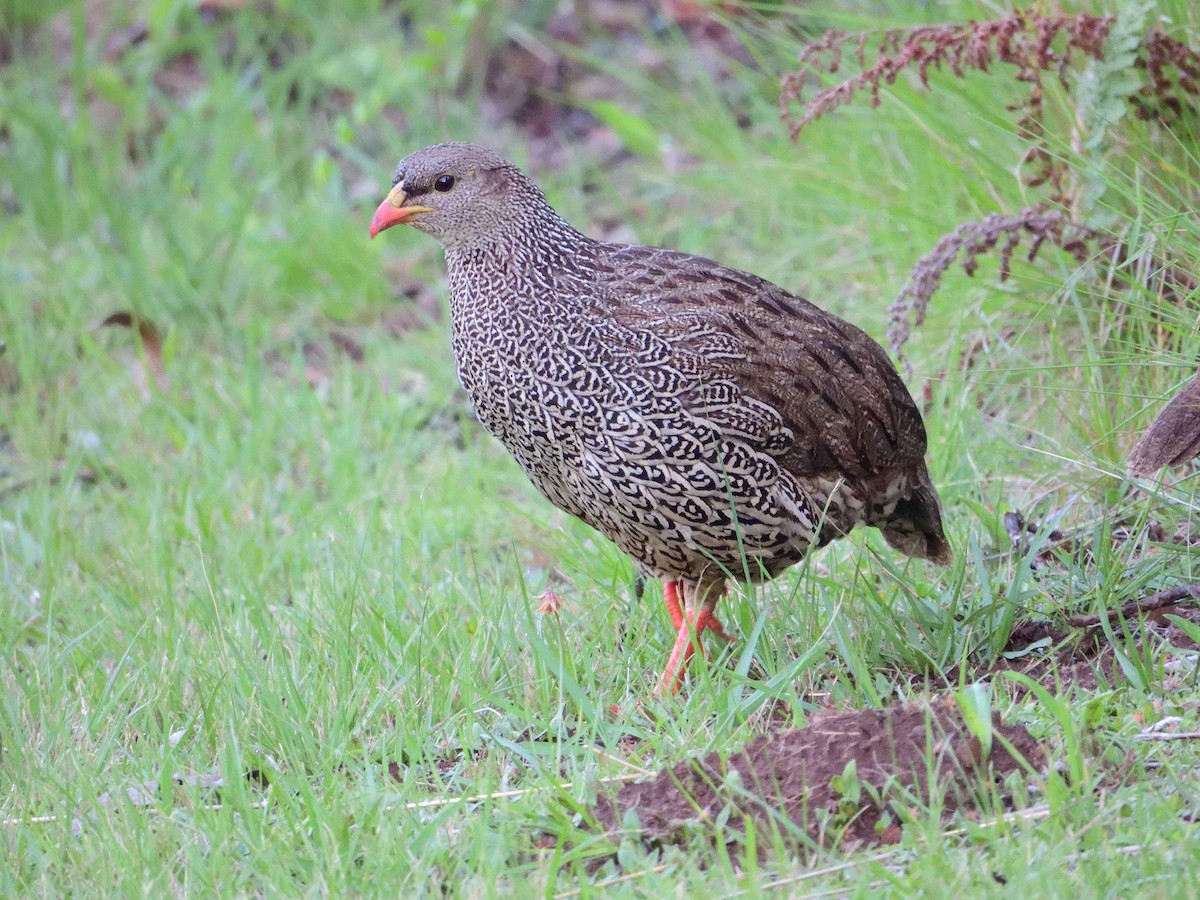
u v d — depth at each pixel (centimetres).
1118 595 854
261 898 667
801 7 1348
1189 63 982
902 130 1183
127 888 667
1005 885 613
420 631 862
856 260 1257
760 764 702
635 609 916
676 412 829
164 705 842
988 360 1023
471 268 871
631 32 1752
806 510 865
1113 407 966
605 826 693
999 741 696
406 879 658
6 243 1495
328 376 1365
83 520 1155
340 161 1672
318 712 817
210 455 1213
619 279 859
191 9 1769
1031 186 1050
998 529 929
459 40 1706
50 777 773
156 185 1571
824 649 795
